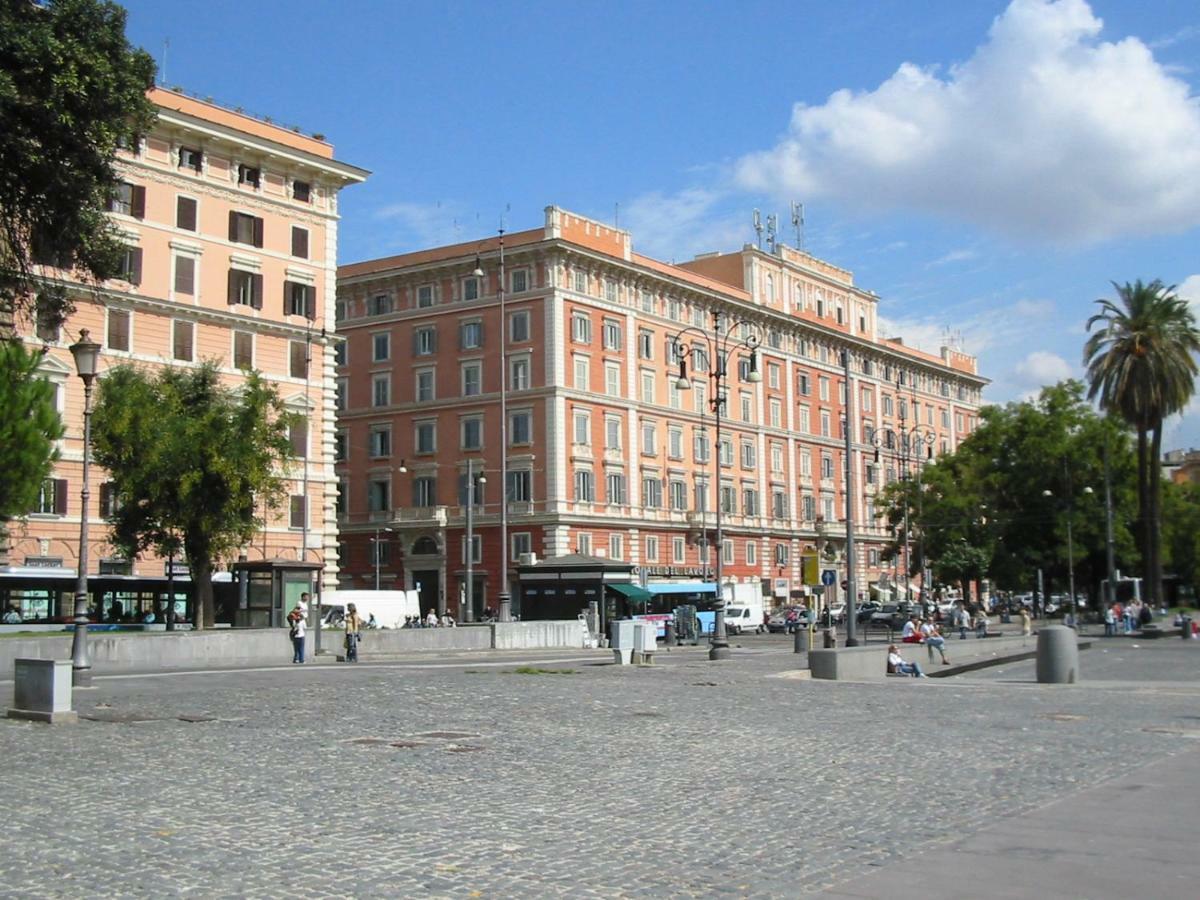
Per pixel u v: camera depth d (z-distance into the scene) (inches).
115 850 397.7
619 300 3393.2
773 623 3304.6
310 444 2561.5
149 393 1855.3
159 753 639.1
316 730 749.9
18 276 916.6
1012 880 356.5
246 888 347.6
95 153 847.7
